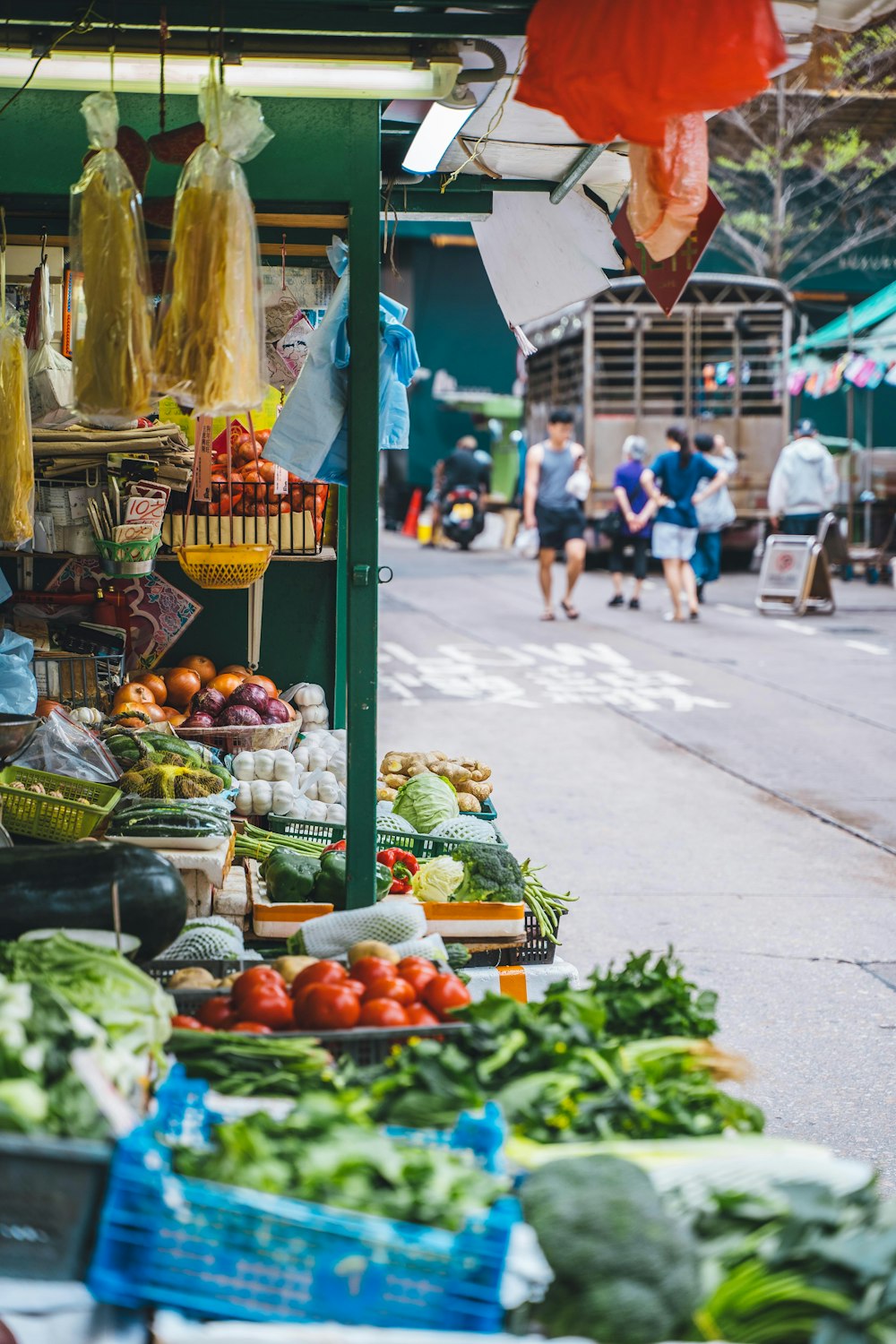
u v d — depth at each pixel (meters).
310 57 3.34
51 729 4.99
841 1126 4.71
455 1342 2.01
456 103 3.78
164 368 3.21
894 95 24.06
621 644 15.24
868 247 28.30
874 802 9.02
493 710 11.80
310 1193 2.18
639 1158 2.41
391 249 5.32
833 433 27.31
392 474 31.08
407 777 6.14
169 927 3.60
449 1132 2.47
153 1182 2.13
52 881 3.54
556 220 5.31
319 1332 2.00
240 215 3.19
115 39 3.27
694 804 8.98
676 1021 3.00
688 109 2.97
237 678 6.18
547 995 3.01
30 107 3.80
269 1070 2.81
